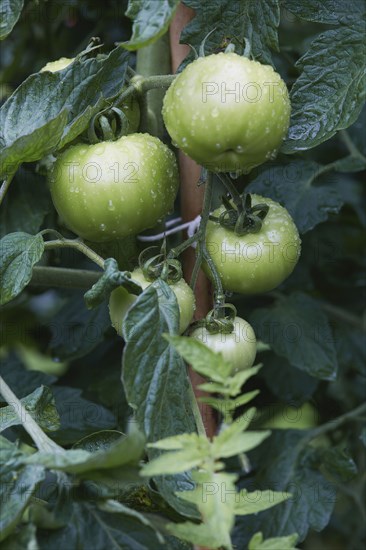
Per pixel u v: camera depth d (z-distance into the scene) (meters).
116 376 0.89
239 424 0.56
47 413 0.69
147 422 0.61
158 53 0.77
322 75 0.68
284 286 0.94
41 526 0.59
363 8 0.69
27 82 0.67
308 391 0.92
